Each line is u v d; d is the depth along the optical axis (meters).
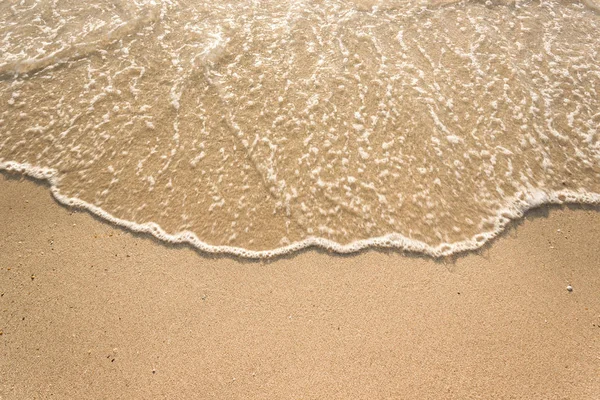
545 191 4.59
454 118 5.19
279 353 3.46
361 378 3.34
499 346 3.52
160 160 4.74
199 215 4.34
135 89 5.43
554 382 3.34
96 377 3.33
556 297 3.82
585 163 4.83
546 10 6.84
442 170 4.71
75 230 4.21
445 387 3.31
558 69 5.84
